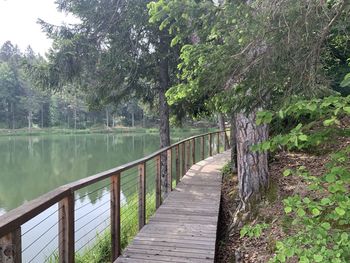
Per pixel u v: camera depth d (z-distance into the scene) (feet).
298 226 10.41
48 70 27.04
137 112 183.11
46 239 19.75
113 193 10.68
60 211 7.14
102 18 26.71
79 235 19.54
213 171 25.67
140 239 12.41
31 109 170.09
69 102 178.50
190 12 7.36
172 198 18.15
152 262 10.52
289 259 9.21
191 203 17.13
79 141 120.88
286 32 6.84
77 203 28.43
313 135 6.54
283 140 5.94
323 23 6.91
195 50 8.16
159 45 26.50
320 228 6.48
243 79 7.47
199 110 27.45
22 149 91.91
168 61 27.22
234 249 13.47
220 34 7.87
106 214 24.14
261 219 13.91
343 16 7.19
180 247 11.69
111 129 177.68
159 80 28.12
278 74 7.16
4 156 74.38
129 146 95.45
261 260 11.64
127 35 26.27
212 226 13.78
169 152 20.29
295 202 6.41
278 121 8.52
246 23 7.03
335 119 5.56
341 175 6.04
